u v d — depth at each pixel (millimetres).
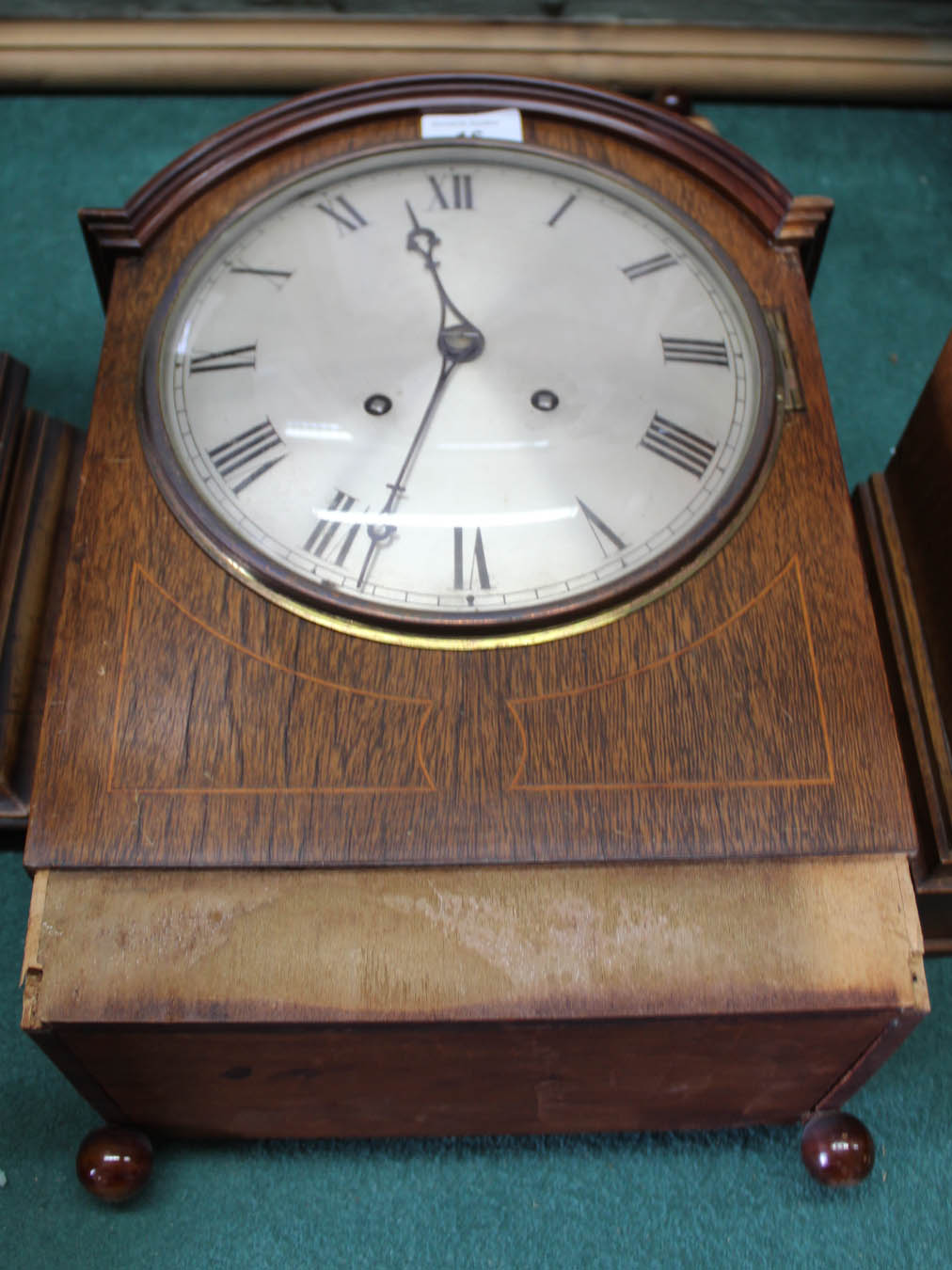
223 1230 352
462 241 400
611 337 383
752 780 324
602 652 338
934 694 395
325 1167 361
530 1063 325
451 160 414
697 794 323
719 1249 354
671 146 415
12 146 533
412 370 375
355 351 378
